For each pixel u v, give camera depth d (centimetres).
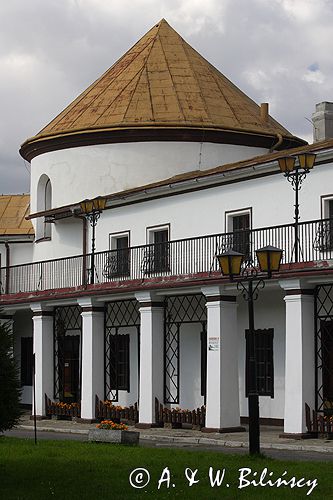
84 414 3844
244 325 3600
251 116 4750
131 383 3991
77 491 1855
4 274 5012
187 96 4756
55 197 4712
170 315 3688
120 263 4088
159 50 5125
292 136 4725
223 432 3216
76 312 4312
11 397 2138
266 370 3497
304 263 2938
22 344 4881
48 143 4725
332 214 3256
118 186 4550
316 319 2981
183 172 4522
